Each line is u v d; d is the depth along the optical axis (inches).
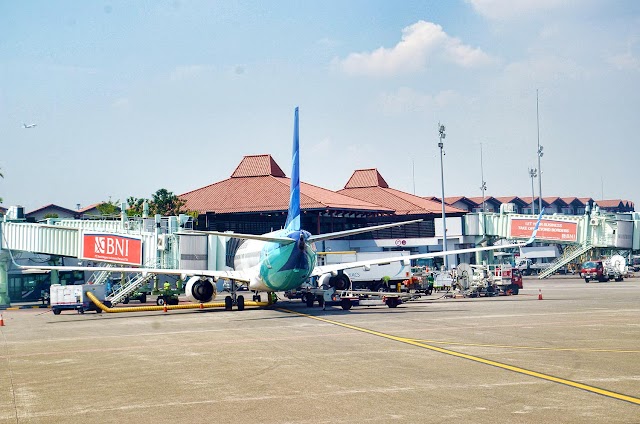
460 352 1120.8
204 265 3265.3
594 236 4795.8
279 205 5147.6
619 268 4151.1
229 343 1373.0
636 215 5231.3
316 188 5753.0
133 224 3523.6
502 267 2950.3
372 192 6171.3
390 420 666.8
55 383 978.7
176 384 922.1
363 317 1887.3
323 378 916.6
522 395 764.0
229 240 3403.1
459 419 659.4
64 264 3973.9
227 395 829.8
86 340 1555.1
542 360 1014.4
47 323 2150.6
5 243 3371.1
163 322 1985.7
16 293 4047.7
